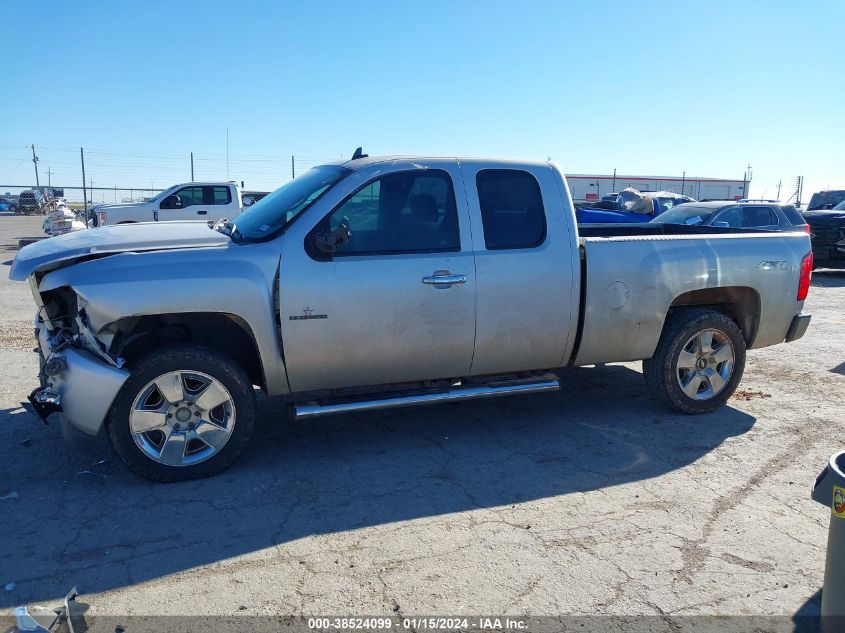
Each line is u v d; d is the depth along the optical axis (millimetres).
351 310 4543
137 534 3766
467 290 4777
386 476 4520
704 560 3508
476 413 5777
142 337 4641
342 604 3135
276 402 6020
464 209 4848
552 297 4996
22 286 13023
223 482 4418
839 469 2727
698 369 5621
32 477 4484
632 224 7391
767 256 5684
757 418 5660
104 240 4535
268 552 3584
